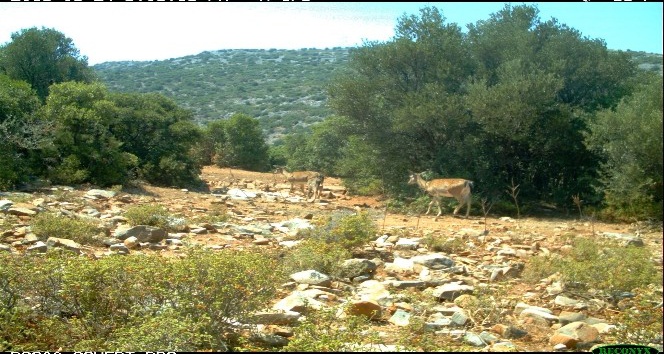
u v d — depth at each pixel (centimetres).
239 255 693
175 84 7700
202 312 593
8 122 1750
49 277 641
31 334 602
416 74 2072
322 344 524
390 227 1436
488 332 654
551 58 2000
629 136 1580
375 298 748
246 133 3628
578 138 1875
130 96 2302
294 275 853
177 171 2188
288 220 1451
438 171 1989
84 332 607
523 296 814
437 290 792
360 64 2108
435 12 2084
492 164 1958
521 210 1845
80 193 1633
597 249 998
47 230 1032
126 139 2184
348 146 2728
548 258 970
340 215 1266
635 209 1591
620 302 764
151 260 673
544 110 1858
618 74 2042
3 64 2612
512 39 2052
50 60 2686
